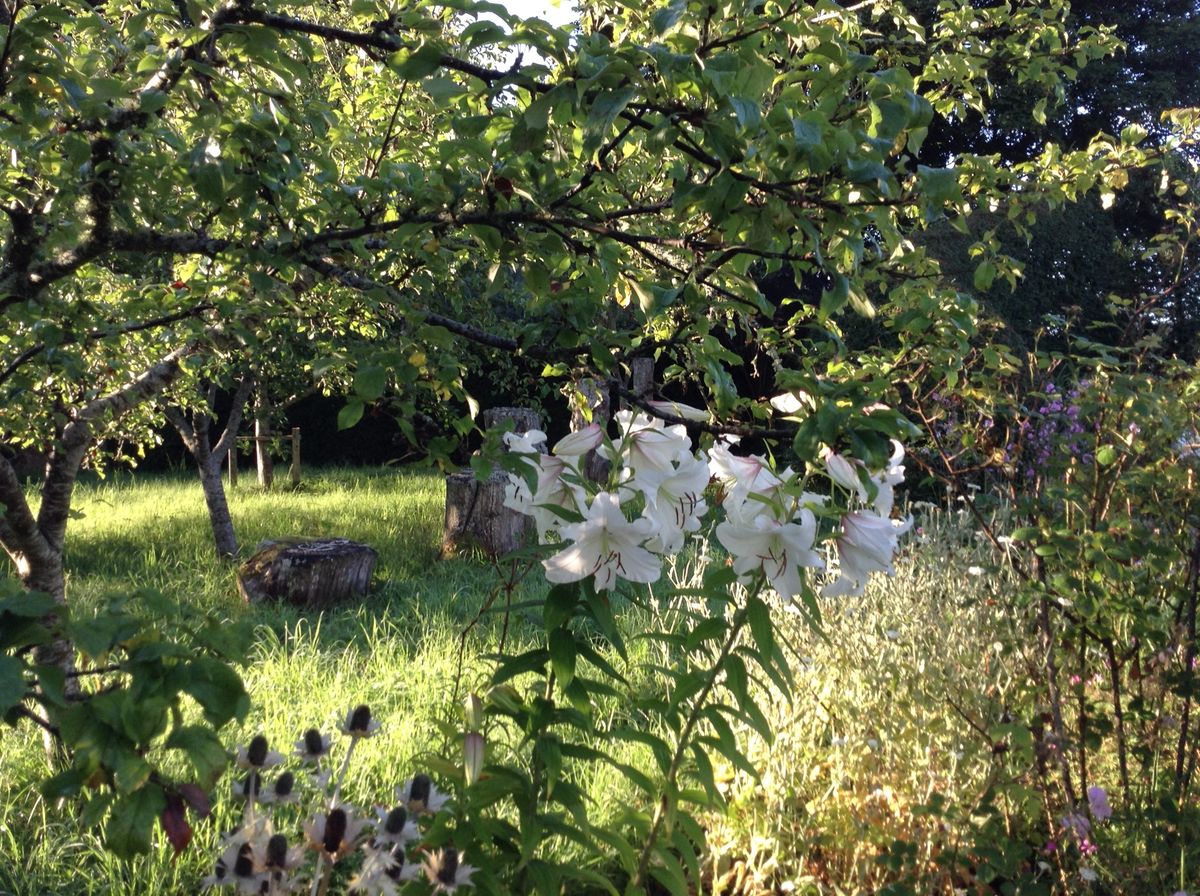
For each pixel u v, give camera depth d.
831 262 1.69
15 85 1.83
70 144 1.96
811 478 2.01
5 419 3.55
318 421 16.92
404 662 5.06
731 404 1.83
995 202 3.40
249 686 4.50
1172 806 2.90
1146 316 3.83
